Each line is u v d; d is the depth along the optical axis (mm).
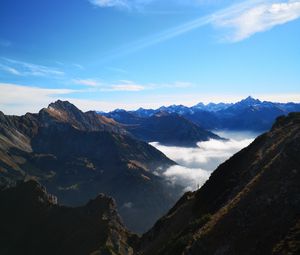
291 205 43062
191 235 54812
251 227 43781
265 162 63031
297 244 36219
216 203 68438
